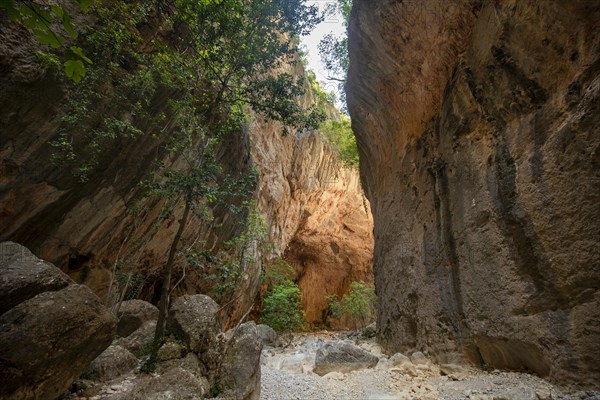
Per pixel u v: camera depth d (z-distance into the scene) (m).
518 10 5.32
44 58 5.96
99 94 6.82
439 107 8.14
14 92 5.93
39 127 6.40
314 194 24.47
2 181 6.23
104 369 4.31
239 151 13.70
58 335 3.18
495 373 5.46
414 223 8.95
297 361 9.41
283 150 21.33
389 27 8.70
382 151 11.77
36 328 3.08
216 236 13.04
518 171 5.25
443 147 7.77
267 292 21.09
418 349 7.98
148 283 12.28
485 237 5.92
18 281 3.51
